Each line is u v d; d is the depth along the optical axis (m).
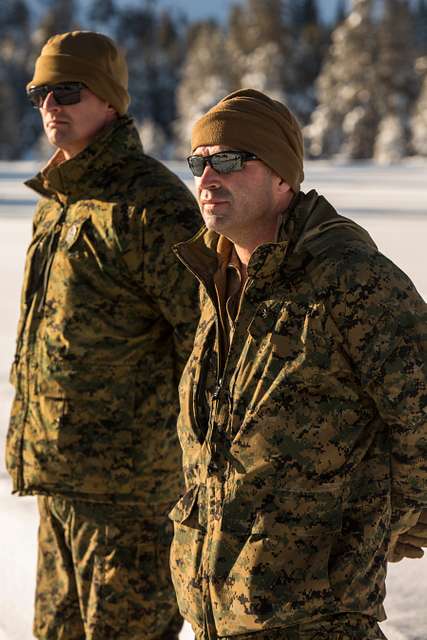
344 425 2.15
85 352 3.06
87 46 3.22
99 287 3.06
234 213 2.25
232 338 2.22
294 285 2.15
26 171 67.50
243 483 2.16
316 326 2.12
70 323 3.06
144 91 121.31
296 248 2.18
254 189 2.24
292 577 2.13
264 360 2.16
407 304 2.13
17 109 113.62
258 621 2.13
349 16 94.88
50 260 3.14
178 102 108.00
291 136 2.27
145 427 3.09
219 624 2.21
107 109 3.27
